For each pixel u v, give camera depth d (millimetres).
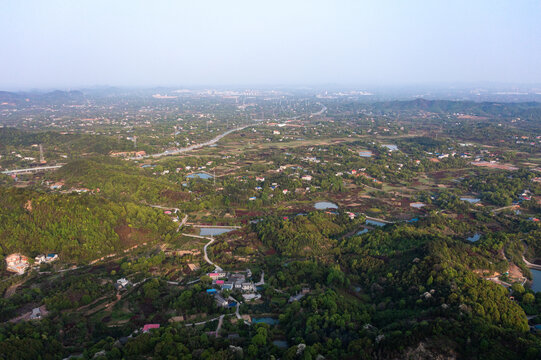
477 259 170500
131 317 139000
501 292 139000
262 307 146000
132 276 168750
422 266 158375
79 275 165125
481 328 113250
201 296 147875
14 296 144250
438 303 134750
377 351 112562
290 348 116062
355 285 167125
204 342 120188
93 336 126875
